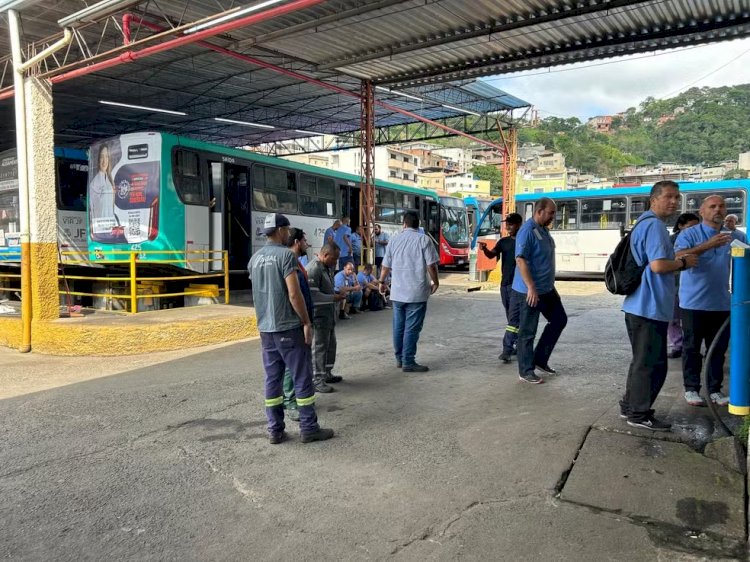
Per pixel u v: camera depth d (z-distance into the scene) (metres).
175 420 5.29
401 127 26.42
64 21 8.85
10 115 19.58
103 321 9.33
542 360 6.34
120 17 11.13
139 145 11.48
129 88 19.22
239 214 13.78
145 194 11.34
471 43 11.27
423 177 93.88
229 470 4.11
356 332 9.86
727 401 4.98
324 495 3.68
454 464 4.06
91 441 4.80
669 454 3.95
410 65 13.10
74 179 13.45
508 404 5.30
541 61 12.23
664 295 4.34
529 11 9.62
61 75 9.59
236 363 7.77
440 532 3.19
